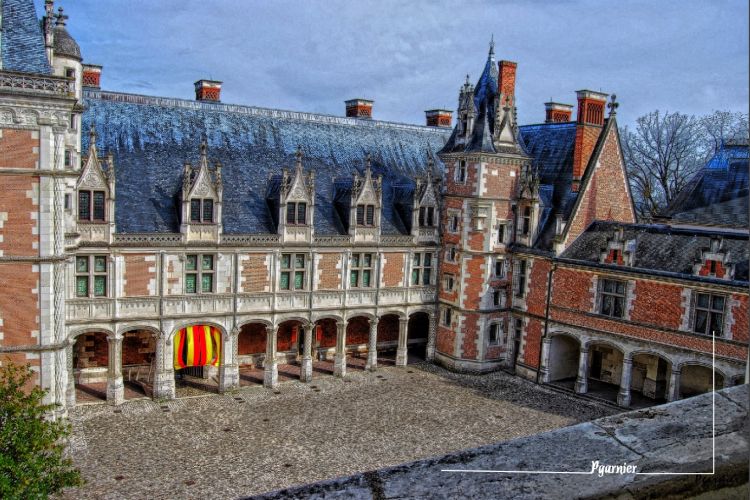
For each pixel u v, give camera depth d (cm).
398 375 4094
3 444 1812
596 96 4138
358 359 4422
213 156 3962
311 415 3294
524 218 4166
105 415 3166
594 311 3691
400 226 4294
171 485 2441
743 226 3838
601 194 4097
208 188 3516
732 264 3088
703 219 4112
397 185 4475
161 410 3278
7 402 1938
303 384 3825
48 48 3016
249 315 3656
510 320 4272
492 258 4147
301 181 3759
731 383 3088
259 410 3344
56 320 2653
